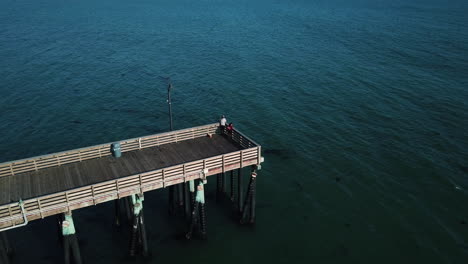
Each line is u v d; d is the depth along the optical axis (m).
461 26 106.81
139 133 48.25
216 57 77.81
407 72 67.12
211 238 30.47
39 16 129.62
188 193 31.27
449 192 35.88
